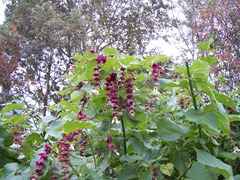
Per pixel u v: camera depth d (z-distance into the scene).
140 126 1.86
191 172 1.47
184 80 1.70
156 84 1.69
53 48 14.41
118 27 15.62
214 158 1.44
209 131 1.67
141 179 1.57
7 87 13.24
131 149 1.88
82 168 1.61
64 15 14.42
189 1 14.18
